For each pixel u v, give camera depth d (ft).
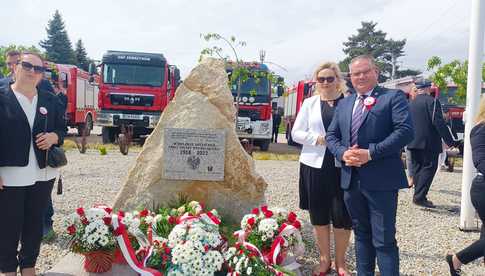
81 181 27.96
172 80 50.16
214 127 15.52
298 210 22.75
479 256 12.81
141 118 48.57
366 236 11.64
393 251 10.84
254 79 49.67
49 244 15.69
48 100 11.85
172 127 15.39
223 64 16.60
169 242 11.73
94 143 54.34
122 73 48.62
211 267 11.10
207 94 15.85
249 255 11.53
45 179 11.68
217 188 15.60
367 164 11.01
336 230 13.25
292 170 37.70
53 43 213.66
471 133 12.14
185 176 15.24
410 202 25.52
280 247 12.55
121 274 12.11
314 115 13.20
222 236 13.14
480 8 18.80
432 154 23.54
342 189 12.50
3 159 10.91
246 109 49.34
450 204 25.39
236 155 15.56
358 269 11.69
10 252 11.28
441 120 22.82
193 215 13.07
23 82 11.23
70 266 12.67
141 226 13.19
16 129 10.94
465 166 19.39
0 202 11.16
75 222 12.14
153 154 15.42
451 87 55.31
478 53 18.95
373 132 11.04
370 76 11.27
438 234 18.88
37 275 12.76
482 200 12.01
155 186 15.30
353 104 11.71
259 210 13.70
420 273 14.24
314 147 13.14
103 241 11.76
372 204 11.03
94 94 74.59
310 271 14.12
